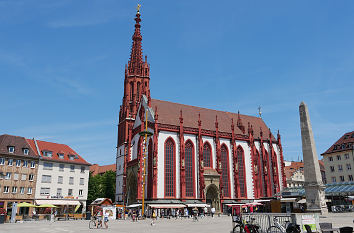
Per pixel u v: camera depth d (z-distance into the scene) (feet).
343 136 333.62
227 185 279.90
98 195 356.38
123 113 341.41
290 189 268.00
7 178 243.60
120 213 214.07
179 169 254.47
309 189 133.90
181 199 245.24
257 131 340.59
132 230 108.58
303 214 73.82
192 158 265.95
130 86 352.08
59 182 274.98
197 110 318.86
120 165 321.73
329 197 241.14
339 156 320.91
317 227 74.13
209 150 279.49
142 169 252.42
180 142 259.39
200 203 249.75
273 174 313.73
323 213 127.13
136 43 373.61
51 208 244.22
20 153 256.11
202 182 257.55
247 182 292.40
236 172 283.38
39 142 289.94
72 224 146.82
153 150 247.50
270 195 303.89
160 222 161.07
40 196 259.80
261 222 80.48
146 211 226.99
